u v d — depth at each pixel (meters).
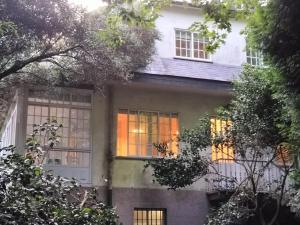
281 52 8.52
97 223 8.20
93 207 8.68
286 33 8.23
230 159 14.93
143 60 16.28
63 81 14.75
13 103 16.84
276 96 10.01
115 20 10.68
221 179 15.09
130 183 16.50
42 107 16.08
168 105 17.64
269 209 16.31
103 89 16.36
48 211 7.34
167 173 14.45
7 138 18.34
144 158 16.80
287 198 14.68
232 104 15.52
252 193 14.31
